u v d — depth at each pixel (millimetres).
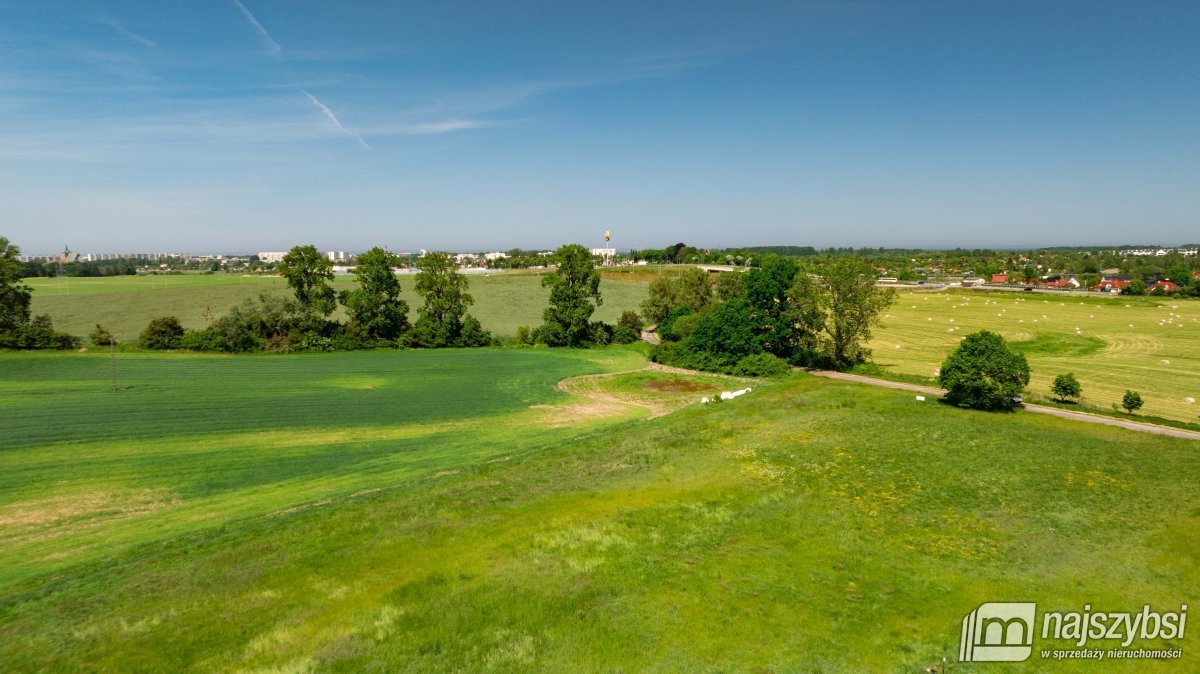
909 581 21672
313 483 34875
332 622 19094
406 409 53375
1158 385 62344
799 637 18328
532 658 17312
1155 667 16953
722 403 53594
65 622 19156
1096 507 27734
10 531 27922
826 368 70875
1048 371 70000
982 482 30906
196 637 18281
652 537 25375
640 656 17422
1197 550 23516
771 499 29547
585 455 38250
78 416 45625
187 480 34906
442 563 23125
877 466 33531
